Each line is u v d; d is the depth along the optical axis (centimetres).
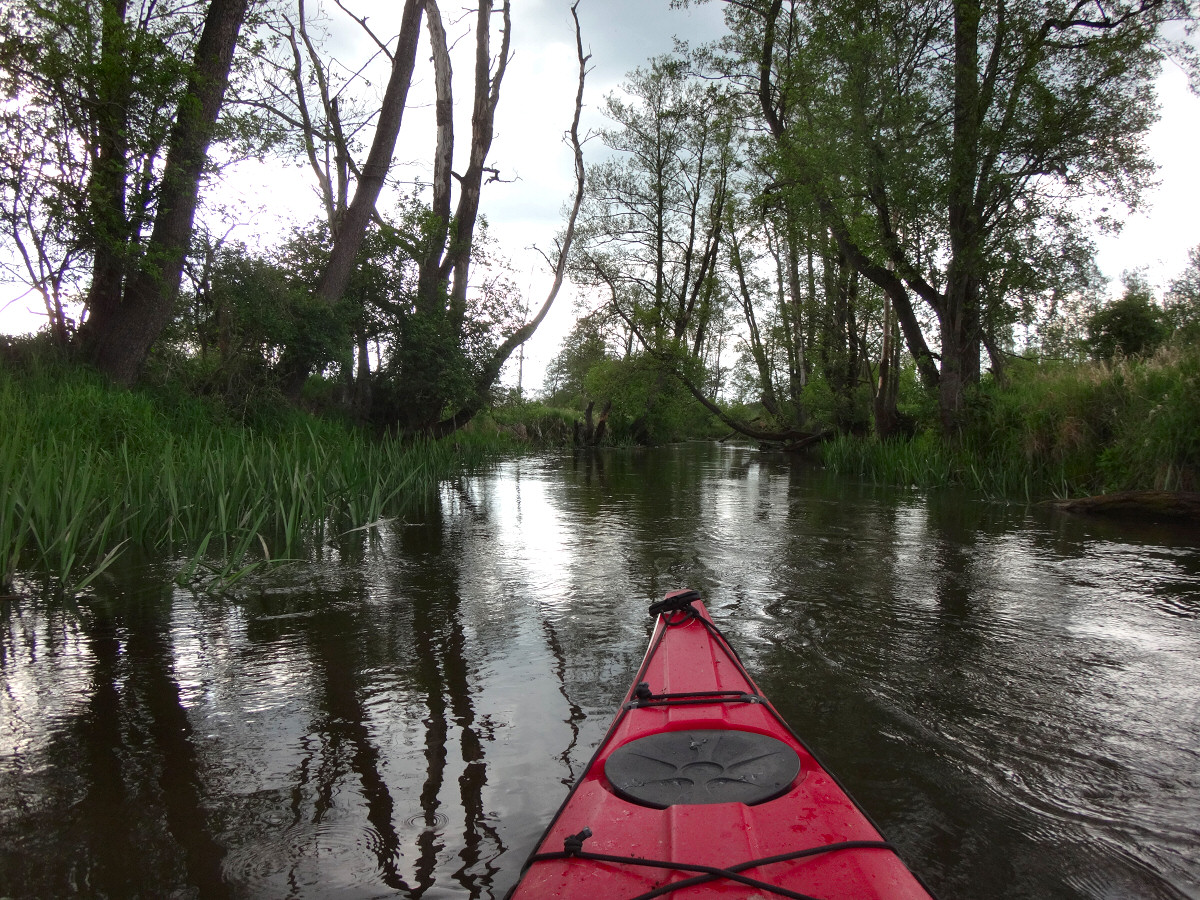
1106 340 2438
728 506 1166
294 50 1877
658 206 2977
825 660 444
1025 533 895
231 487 828
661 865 182
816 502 1222
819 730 351
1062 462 1280
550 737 341
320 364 1566
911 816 278
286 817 279
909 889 176
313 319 1538
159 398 1216
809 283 2680
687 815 202
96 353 1203
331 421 1603
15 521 670
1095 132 1441
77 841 266
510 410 3109
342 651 460
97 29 1124
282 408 1448
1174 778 308
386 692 396
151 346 1298
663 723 271
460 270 2055
